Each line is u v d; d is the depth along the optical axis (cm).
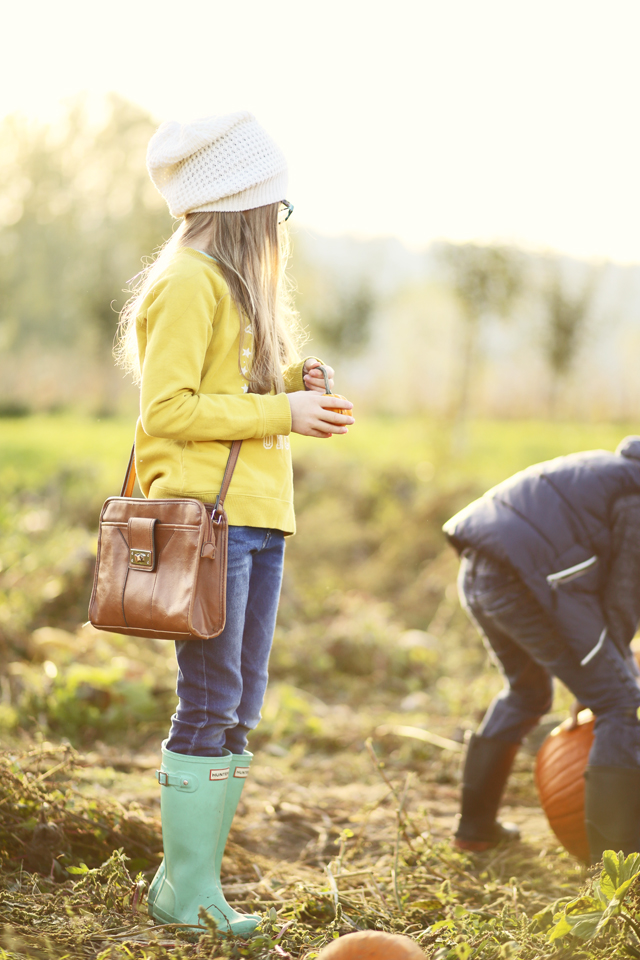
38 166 2322
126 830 260
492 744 290
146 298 209
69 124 2331
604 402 2014
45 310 2291
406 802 359
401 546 865
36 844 243
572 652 255
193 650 209
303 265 2209
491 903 241
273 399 210
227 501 207
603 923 176
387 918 219
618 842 236
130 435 1814
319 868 279
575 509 257
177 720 213
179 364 199
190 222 217
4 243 2316
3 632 500
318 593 745
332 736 452
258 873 264
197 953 192
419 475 1065
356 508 982
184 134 209
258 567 223
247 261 213
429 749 431
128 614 201
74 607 612
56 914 206
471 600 275
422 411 1980
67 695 436
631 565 251
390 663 591
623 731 244
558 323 1933
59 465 1161
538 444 1595
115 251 2273
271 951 192
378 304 2197
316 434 214
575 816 260
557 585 252
